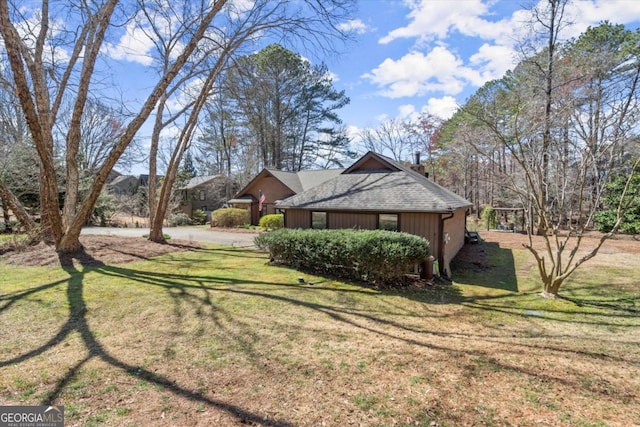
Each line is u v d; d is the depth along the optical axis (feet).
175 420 8.42
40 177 34.88
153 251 35.73
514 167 49.80
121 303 18.30
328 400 9.50
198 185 101.45
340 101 106.01
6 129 49.65
